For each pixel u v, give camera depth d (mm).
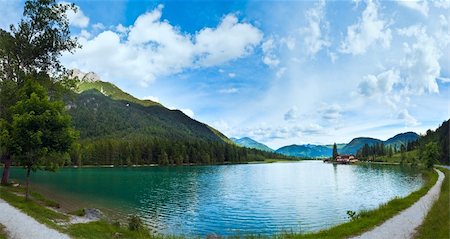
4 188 44719
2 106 47031
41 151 33000
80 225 25719
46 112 33188
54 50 52125
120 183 84562
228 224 37625
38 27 50719
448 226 20281
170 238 27047
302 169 174875
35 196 43656
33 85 36625
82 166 184375
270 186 80875
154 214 42750
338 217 40562
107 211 42875
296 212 44469
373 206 48750
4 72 49000
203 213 44062
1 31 49031
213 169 170125
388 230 23031
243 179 103812
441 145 151000
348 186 79125
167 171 146500
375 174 120750
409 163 180125
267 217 41375
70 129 35219
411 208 33000
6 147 33562
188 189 73750
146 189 72000
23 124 32438
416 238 20469
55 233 21531
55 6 51219
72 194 57688
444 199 34562
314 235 22953
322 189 73312
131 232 26656
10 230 21625
